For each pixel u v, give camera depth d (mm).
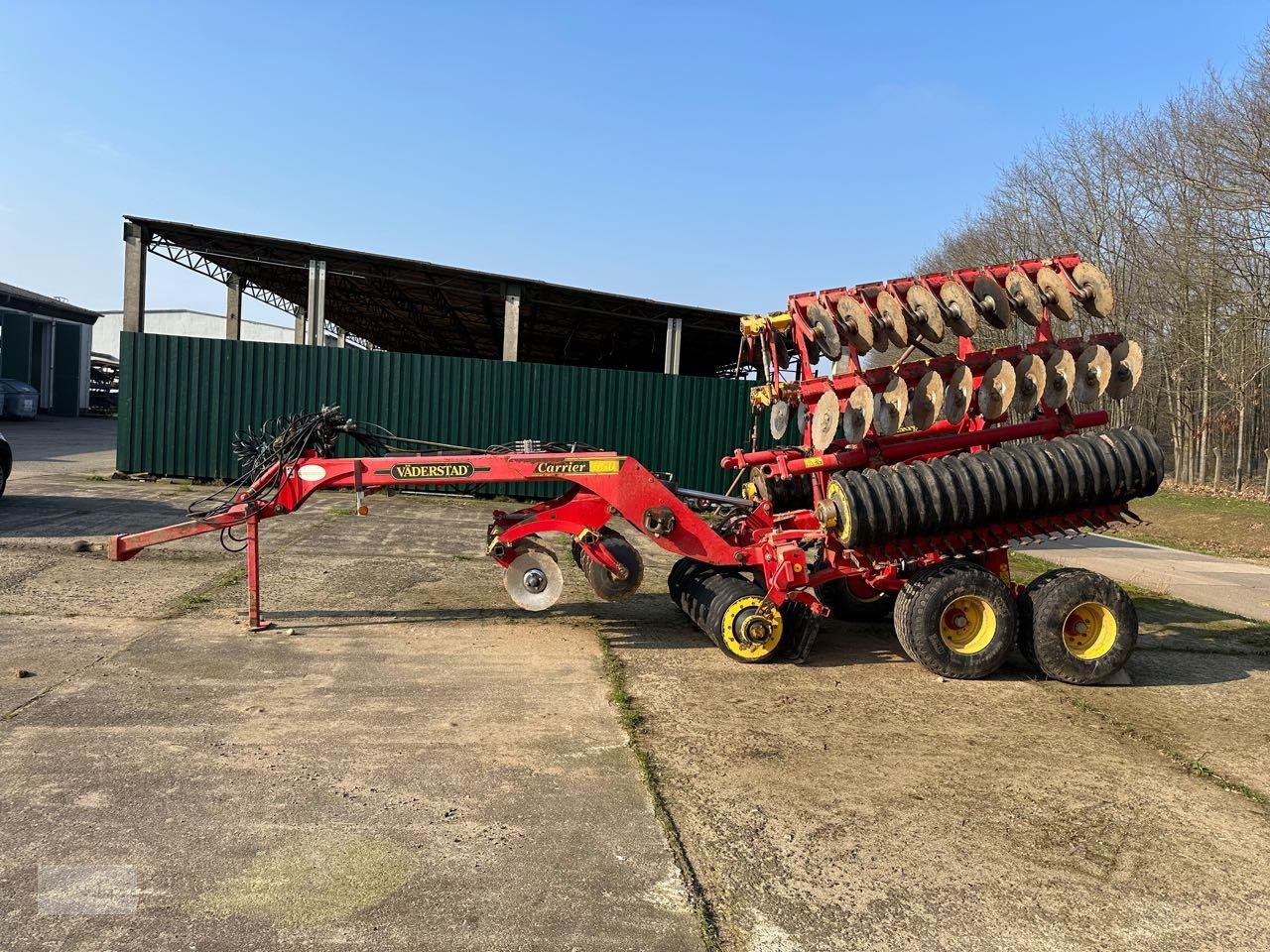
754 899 2912
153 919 2602
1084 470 5332
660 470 14445
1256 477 27234
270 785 3543
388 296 21688
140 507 10562
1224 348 23219
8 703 4258
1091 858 3311
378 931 2607
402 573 7820
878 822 3523
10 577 6691
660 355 24953
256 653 5324
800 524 6078
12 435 23984
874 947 2680
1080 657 5453
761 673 5492
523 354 33094
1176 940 2793
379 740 4086
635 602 7254
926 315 5234
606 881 2965
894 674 5594
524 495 14023
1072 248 28391
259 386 13586
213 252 15875
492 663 5379
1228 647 6801
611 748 4141
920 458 5723
